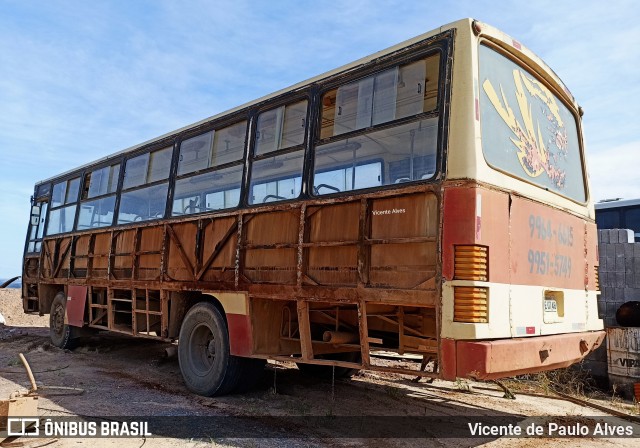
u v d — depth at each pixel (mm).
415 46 4367
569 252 5098
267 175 5586
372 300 4254
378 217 4344
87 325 8992
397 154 4328
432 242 3938
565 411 5668
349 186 4668
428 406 5703
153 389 6328
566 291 4926
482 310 3723
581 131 5953
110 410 5234
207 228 6301
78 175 9906
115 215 8391
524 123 4691
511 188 4230
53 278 10164
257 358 5586
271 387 6426
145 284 7285
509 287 4016
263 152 5711
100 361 8484
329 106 5031
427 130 4148
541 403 6051
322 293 4672
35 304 11453
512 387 6887
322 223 4812
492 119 4184
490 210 3924
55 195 10797
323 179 4918
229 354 5789
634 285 7656
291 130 5406
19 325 14477
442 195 3898
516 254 4164
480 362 3578
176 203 6996
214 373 5852
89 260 8938
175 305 6770
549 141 5152
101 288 8656
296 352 5797
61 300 9867
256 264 5480
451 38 4133
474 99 3965
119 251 8094
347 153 4758
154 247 7246
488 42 4309
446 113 4023
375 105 4598
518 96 4668
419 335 4574
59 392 5969
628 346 6781
